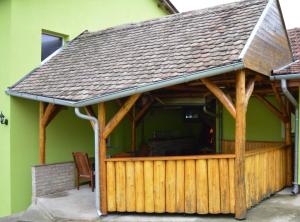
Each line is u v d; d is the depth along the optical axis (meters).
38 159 11.29
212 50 7.88
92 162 12.12
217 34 8.48
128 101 7.95
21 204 10.84
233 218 7.59
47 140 11.42
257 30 8.02
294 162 10.06
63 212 8.61
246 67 7.27
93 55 10.70
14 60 10.86
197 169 7.80
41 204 9.35
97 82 8.78
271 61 8.95
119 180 8.18
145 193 8.06
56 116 11.69
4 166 10.79
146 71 8.25
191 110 15.88
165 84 7.46
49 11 11.92
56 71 10.69
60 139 11.80
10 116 10.63
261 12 8.50
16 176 10.72
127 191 8.14
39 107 11.30
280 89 10.09
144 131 14.88
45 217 8.59
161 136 15.61
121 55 9.80
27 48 11.24
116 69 9.05
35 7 11.48
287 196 9.41
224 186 7.62
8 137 10.65
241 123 7.40
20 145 10.84
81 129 12.57
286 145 10.52
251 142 11.96
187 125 16.59
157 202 7.99
